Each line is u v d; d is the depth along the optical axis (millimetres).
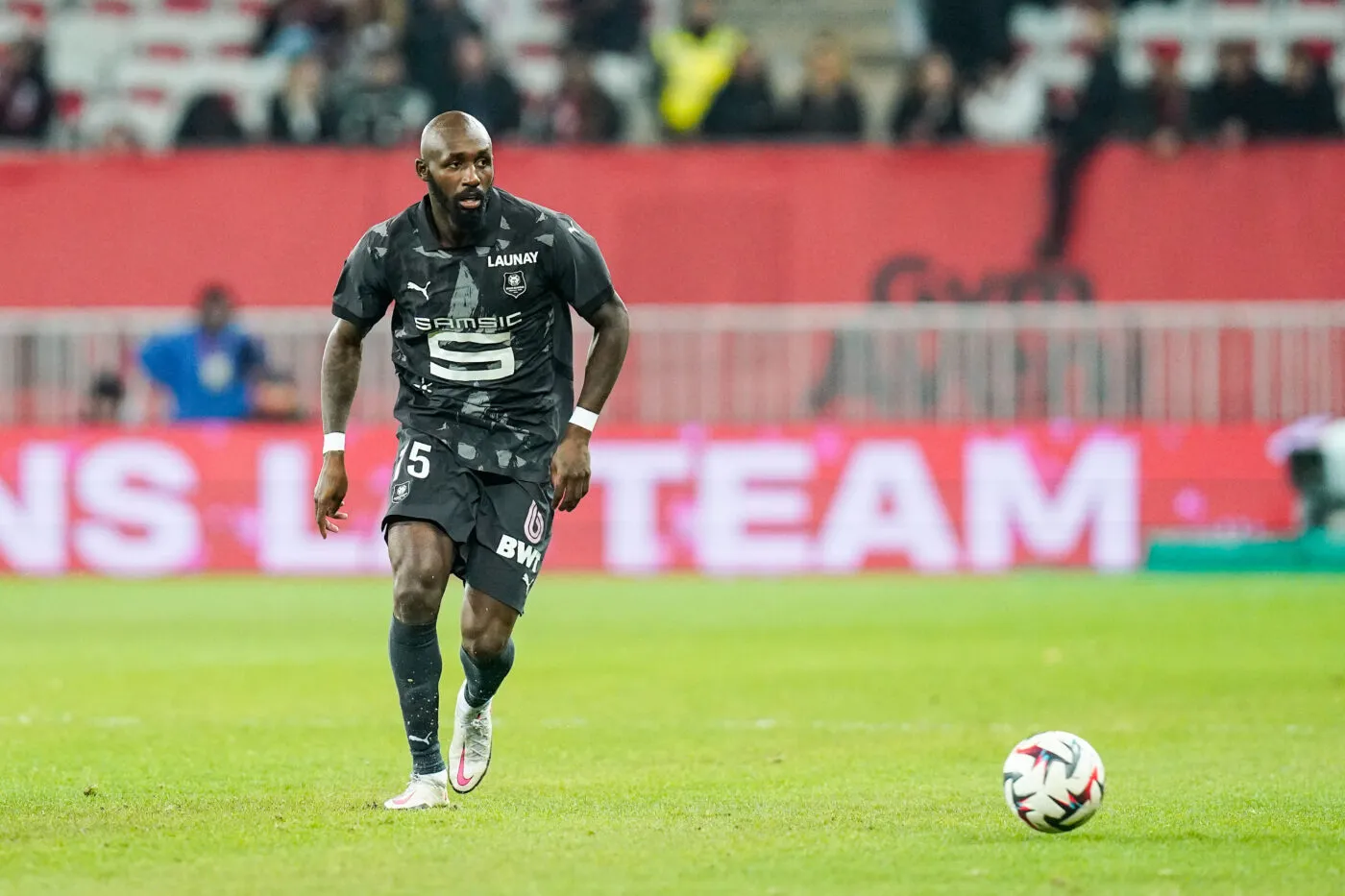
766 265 77500
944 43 83375
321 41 87500
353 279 24188
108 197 78812
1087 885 18594
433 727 23734
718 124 80312
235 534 72062
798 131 80188
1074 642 49125
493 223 23844
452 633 50906
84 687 40656
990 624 53719
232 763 29141
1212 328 69438
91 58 90625
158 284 78500
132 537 72125
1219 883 18766
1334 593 62844
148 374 71625
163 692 39656
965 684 40844
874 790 26062
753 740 32219
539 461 24297
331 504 24453
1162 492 70062
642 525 71375
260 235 78500
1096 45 79188
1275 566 69000
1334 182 77312
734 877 18969
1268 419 69500
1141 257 77375
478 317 23812
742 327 70500
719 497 71062
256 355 71938
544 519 24328
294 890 18234
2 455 72062
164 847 20656
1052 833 21734
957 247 77438
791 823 22625
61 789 25922
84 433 72062
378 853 20250
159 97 89875
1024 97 82438
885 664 44688
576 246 24125
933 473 70375
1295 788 26203
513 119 81000
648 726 34156
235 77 89750
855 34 93000
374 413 71688
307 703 37781
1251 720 34938
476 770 24750
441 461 23875
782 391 70625
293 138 81250
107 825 22328
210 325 71375
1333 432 68750
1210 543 69312
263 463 71812
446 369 24047
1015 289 77250
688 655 46656
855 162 77750
